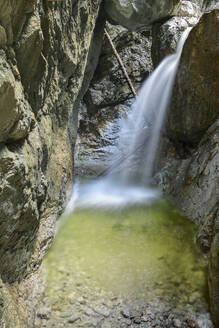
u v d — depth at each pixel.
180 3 7.21
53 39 2.95
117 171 6.83
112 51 9.74
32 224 2.72
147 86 7.45
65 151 4.62
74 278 3.17
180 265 3.37
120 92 9.89
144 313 2.77
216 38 4.37
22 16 1.98
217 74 4.46
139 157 7.01
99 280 3.16
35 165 2.66
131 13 6.57
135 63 10.14
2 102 1.78
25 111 2.31
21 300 2.53
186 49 4.82
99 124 9.56
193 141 5.25
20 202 2.33
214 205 3.69
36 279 2.99
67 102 4.31
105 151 8.91
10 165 2.05
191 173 4.77
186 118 5.04
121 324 2.66
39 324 2.61
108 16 6.88
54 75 3.36
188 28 6.90
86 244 3.77
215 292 2.61
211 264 2.68
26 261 2.81
